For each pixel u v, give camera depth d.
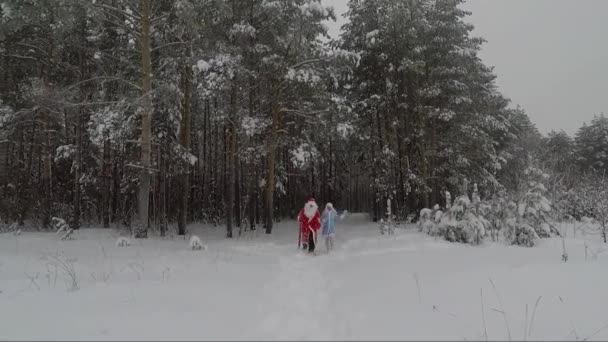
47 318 4.62
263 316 4.88
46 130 16.45
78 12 11.87
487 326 4.27
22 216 17.88
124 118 13.40
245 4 15.03
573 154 52.53
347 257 9.78
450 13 18.69
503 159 23.17
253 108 17.06
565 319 4.51
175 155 14.53
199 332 4.20
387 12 18.28
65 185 20.80
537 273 6.53
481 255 8.65
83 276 7.17
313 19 14.07
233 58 13.47
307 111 16.52
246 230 17.66
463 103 18.81
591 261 7.59
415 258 8.46
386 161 19.12
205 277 7.08
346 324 4.45
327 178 25.75
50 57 15.92
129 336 4.03
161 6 14.08
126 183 16.66
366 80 20.44
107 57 15.37
